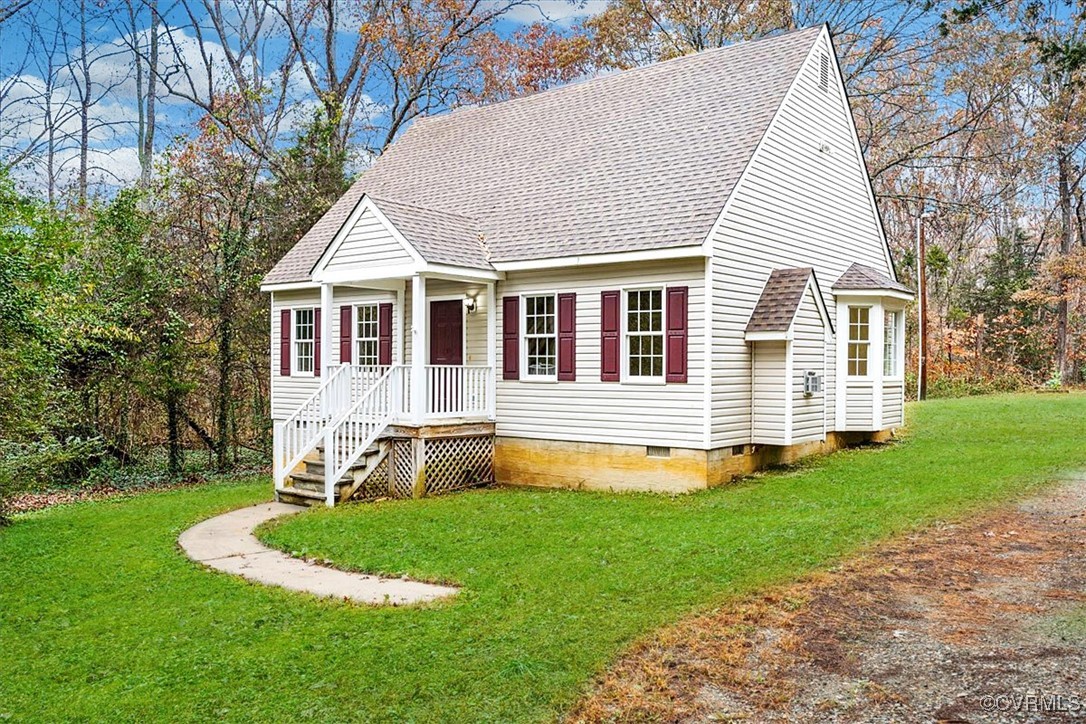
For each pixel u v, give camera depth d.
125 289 19.66
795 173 15.46
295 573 9.06
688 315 13.02
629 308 13.80
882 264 19.39
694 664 5.75
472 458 15.05
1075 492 10.88
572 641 6.23
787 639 6.07
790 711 5.04
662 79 17.66
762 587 7.25
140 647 6.83
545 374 14.84
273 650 6.53
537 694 5.41
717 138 14.73
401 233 14.04
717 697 5.27
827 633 6.17
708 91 16.30
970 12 12.53
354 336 17.78
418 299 14.04
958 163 34.78
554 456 14.59
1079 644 5.72
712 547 8.79
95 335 18.20
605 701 5.28
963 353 35.75
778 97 14.87
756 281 14.07
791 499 11.50
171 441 21.03
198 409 22.84
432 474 14.35
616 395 13.80
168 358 20.19
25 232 12.86
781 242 14.91
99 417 20.48
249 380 22.78
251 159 24.73
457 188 18.20
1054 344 36.03
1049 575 7.34
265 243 22.67
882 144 32.94
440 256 14.04
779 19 28.95
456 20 31.55
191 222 22.16
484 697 5.41
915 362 34.78
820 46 16.45
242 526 12.07
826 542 8.66
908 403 25.41
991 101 29.16
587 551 9.11
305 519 12.20
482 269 14.66
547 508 12.19
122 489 19.28
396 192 19.59
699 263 12.90
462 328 15.78
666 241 12.83
